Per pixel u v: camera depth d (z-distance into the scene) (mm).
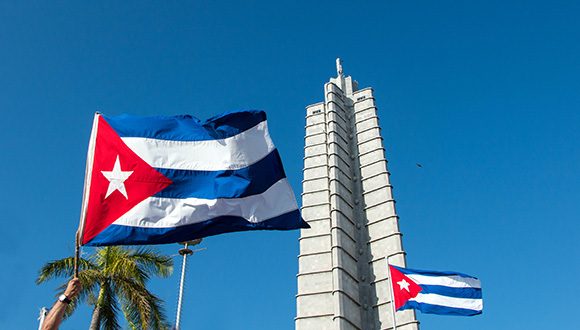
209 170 13688
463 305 29078
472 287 29688
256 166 14031
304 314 43812
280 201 13984
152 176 13211
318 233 48156
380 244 46906
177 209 13062
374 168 52062
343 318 41281
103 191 12742
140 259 28062
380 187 50375
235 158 13930
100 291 26625
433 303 28938
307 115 58219
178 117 14203
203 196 13367
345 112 58094
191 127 14102
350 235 47625
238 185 13664
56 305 8391
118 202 12742
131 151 13344
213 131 14117
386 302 43344
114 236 12375
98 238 12297
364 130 55625
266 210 13758
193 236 13008
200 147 13875
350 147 55250
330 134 53875
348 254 46031
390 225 47344
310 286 45125
